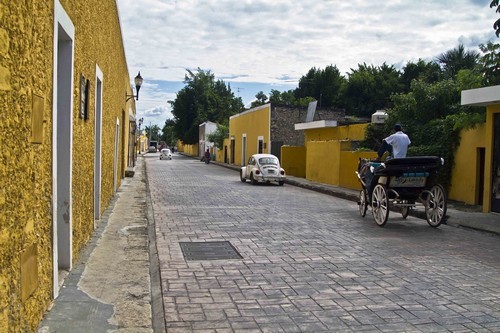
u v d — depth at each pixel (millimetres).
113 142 14773
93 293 5645
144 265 7062
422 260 7840
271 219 12125
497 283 6535
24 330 3922
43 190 4625
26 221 3969
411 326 4938
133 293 5758
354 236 9914
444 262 7715
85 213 8000
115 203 14117
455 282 6562
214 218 12188
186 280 6523
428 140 16797
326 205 15508
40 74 4391
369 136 21484
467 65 34750
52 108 4930
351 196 17672
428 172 11086
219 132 56906
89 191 8453
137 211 12617
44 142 4637
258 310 5375
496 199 12562
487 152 12844
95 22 8578
